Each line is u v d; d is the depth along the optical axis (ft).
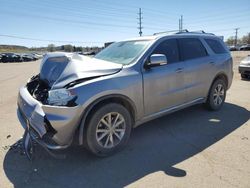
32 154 11.14
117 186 9.36
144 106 12.65
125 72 11.84
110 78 11.13
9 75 51.83
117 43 16.02
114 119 11.59
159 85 13.16
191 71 15.14
